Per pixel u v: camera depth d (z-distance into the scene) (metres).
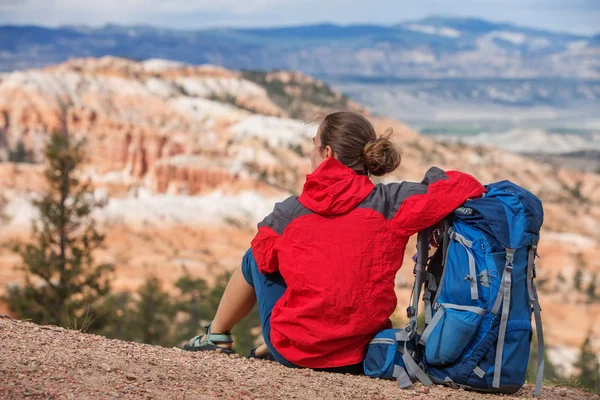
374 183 4.17
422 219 3.86
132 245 102.44
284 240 3.92
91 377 3.27
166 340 28.00
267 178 183.00
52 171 23.00
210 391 3.32
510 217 3.80
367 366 4.00
